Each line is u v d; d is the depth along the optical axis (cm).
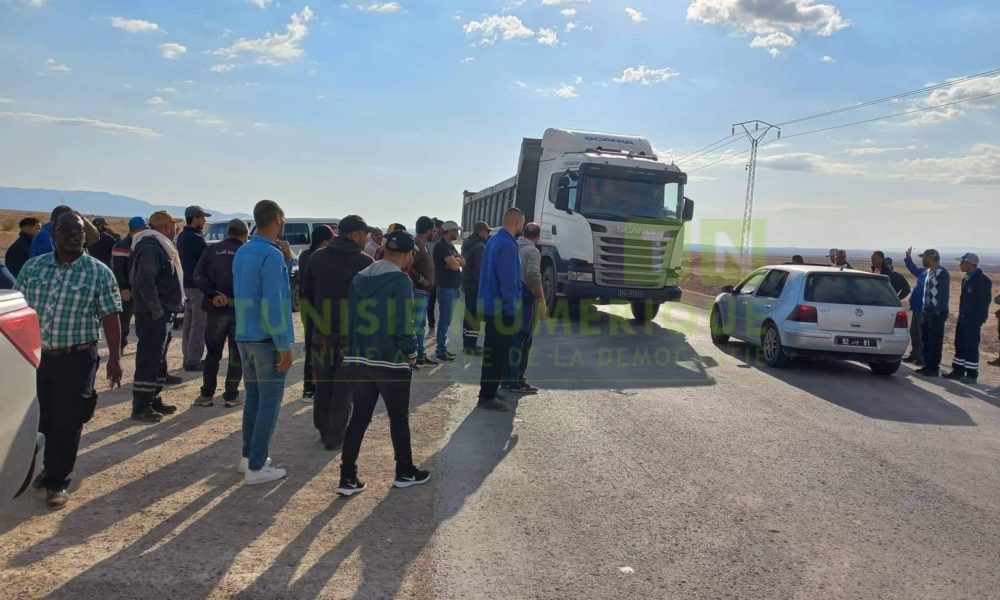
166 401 727
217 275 692
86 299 448
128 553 380
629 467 556
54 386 441
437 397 785
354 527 425
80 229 452
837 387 912
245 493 477
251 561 375
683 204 1441
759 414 746
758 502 489
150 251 635
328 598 339
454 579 363
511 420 690
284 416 693
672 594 356
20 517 425
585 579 369
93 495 466
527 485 508
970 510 486
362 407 477
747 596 357
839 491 516
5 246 3391
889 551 416
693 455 593
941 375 1037
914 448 637
